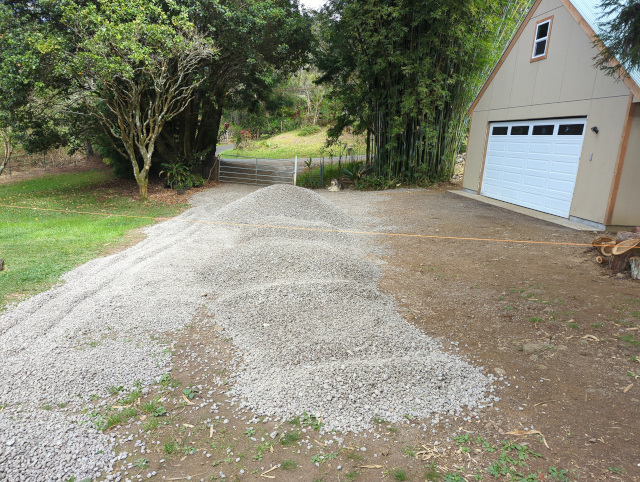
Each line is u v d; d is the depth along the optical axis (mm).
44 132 14875
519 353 3947
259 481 2568
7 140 15359
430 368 3613
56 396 3322
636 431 2877
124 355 3938
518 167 11062
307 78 41969
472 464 2664
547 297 5141
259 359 3887
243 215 8930
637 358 3738
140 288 5578
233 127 41250
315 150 28438
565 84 9164
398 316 4797
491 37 13875
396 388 3379
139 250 7500
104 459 2727
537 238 7859
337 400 3262
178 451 2820
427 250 7492
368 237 8477
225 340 4332
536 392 3357
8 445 2758
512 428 2971
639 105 7645
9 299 5203
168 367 3807
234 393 3439
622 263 5828
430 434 2941
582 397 3270
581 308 4789
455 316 4801
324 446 2852
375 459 2730
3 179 20250
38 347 4035
